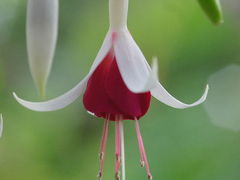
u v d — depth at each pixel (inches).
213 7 10.3
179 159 16.7
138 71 9.3
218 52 19.4
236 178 16.4
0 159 20.2
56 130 20.8
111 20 9.6
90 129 21.5
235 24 20.4
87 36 22.0
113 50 9.5
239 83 19.5
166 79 19.2
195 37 19.3
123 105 9.3
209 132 17.6
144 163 9.8
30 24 9.2
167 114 17.9
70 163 20.4
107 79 9.3
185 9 19.4
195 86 19.1
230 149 17.1
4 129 20.7
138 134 9.5
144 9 20.2
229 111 19.0
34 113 20.9
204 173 16.5
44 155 20.3
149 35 19.8
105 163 19.3
